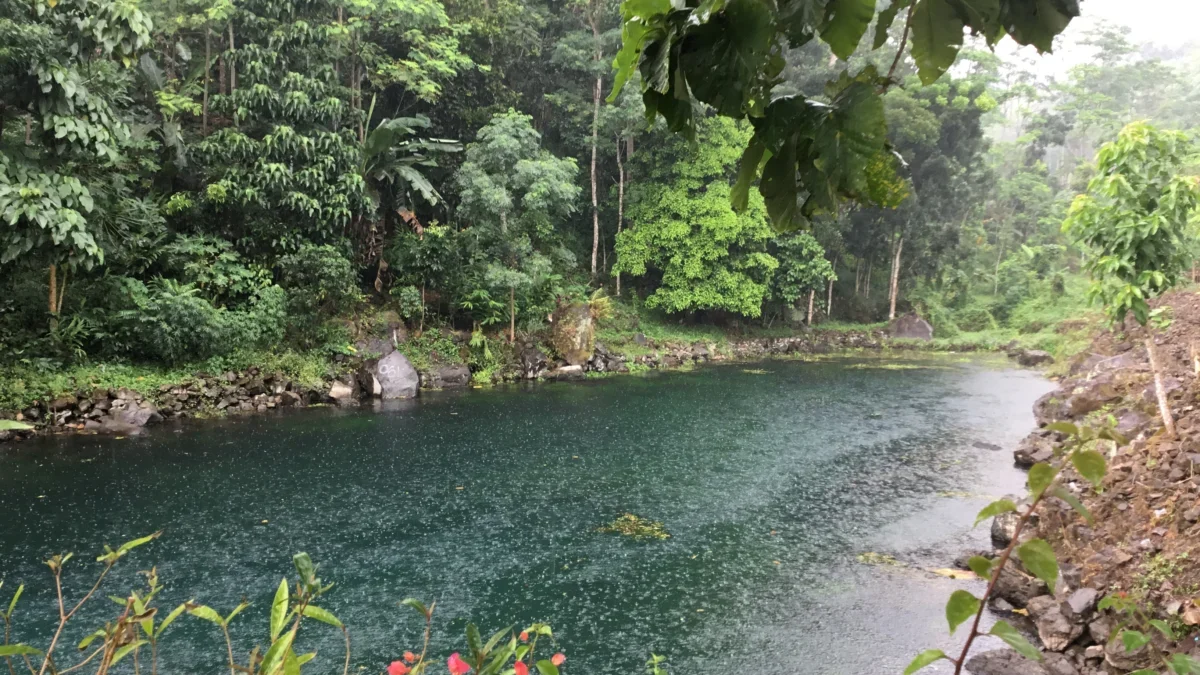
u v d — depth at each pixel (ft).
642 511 21.98
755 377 52.95
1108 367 34.53
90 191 30.78
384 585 16.44
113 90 31.48
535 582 16.72
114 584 16.10
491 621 14.80
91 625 14.24
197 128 44.88
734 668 13.12
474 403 40.09
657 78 3.08
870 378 52.80
